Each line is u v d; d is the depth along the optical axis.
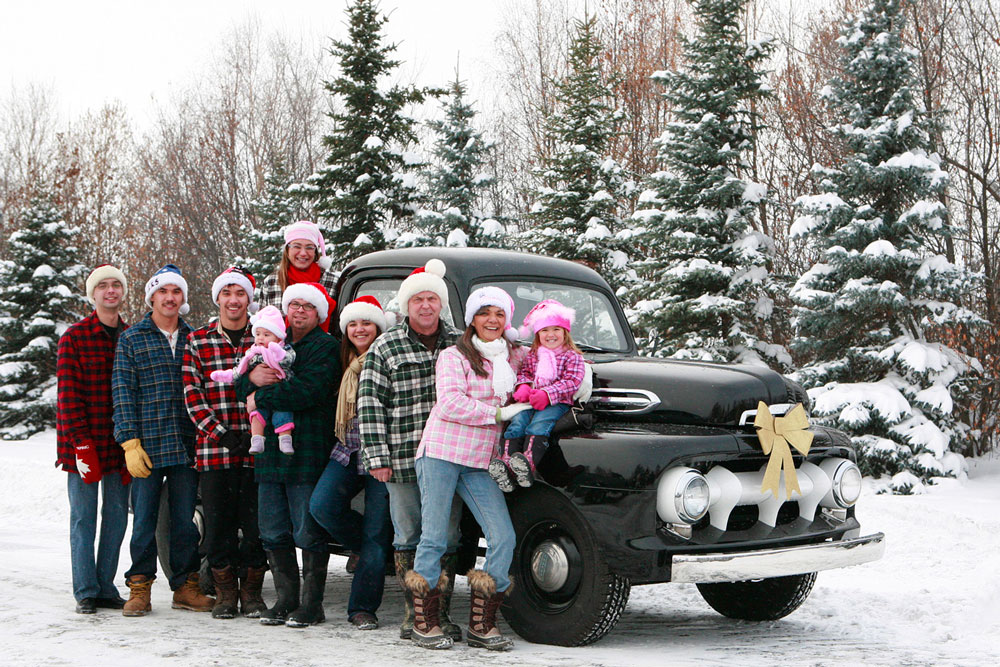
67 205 38.16
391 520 5.61
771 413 5.23
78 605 5.88
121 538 6.12
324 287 6.57
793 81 23.91
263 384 5.44
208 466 5.78
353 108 20.42
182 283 6.02
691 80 16.72
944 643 5.39
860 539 5.27
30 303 24.80
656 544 4.75
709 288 16.39
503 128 33.47
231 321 5.98
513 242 20.52
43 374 24.53
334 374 5.55
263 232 24.27
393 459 5.16
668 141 16.59
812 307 14.63
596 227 19.14
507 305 5.07
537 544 5.22
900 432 13.47
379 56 20.33
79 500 5.95
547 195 19.86
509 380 5.06
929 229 14.50
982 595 6.59
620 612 4.98
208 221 37.06
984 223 18.61
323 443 5.57
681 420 5.29
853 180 14.77
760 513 5.24
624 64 28.77
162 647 4.86
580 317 6.43
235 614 5.92
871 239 14.69
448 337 5.37
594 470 4.91
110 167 40.78
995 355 15.55
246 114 38.84
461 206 20.33
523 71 33.25
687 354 15.77
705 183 16.38
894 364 14.30
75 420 5.89
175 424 5.89
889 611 6.37
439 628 5.13
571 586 5.05
